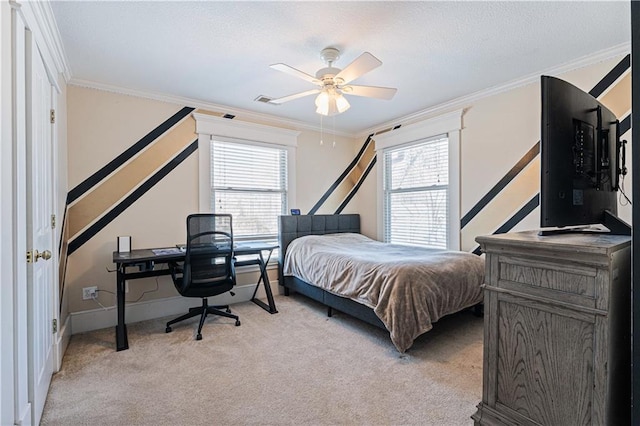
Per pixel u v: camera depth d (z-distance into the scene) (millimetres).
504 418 1369
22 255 1434
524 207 2980
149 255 2805
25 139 1498
